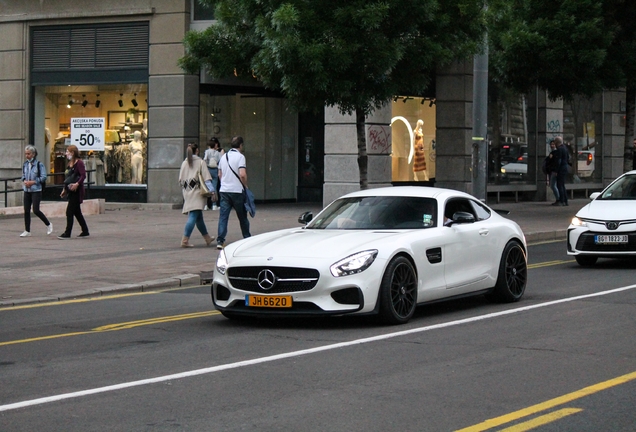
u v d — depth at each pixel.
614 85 24.16
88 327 10.41
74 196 19.19
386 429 6.01
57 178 27.53
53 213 24.77
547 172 28.91
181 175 17.72
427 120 27.20
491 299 11.64
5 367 8.18
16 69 27.67
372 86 17.34
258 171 28.22
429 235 10.33
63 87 27.33
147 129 26.36
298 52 16.36
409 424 6.12
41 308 11.96
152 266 15.31
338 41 16.45
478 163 19.95
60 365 8.23
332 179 24.39
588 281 13.42
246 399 6.84
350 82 16.78
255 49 18.22
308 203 28.42
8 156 27.84
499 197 29.64
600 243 14.63
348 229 10.65
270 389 7.14
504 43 23.41
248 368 7.92
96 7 26.58
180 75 25.80
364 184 17.95
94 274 14.52
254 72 18.27
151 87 26.12
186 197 17.59
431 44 17.41
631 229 14.46
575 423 6.10
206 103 26.72
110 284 13.61
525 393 6.91
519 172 30.30
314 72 16.53
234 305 9.89
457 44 18.28
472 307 11.23
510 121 29.75
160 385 7.34
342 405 6.62
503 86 28.19
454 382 7.28
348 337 9.28
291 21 16.20
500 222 11.62
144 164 26.52
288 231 10.91
